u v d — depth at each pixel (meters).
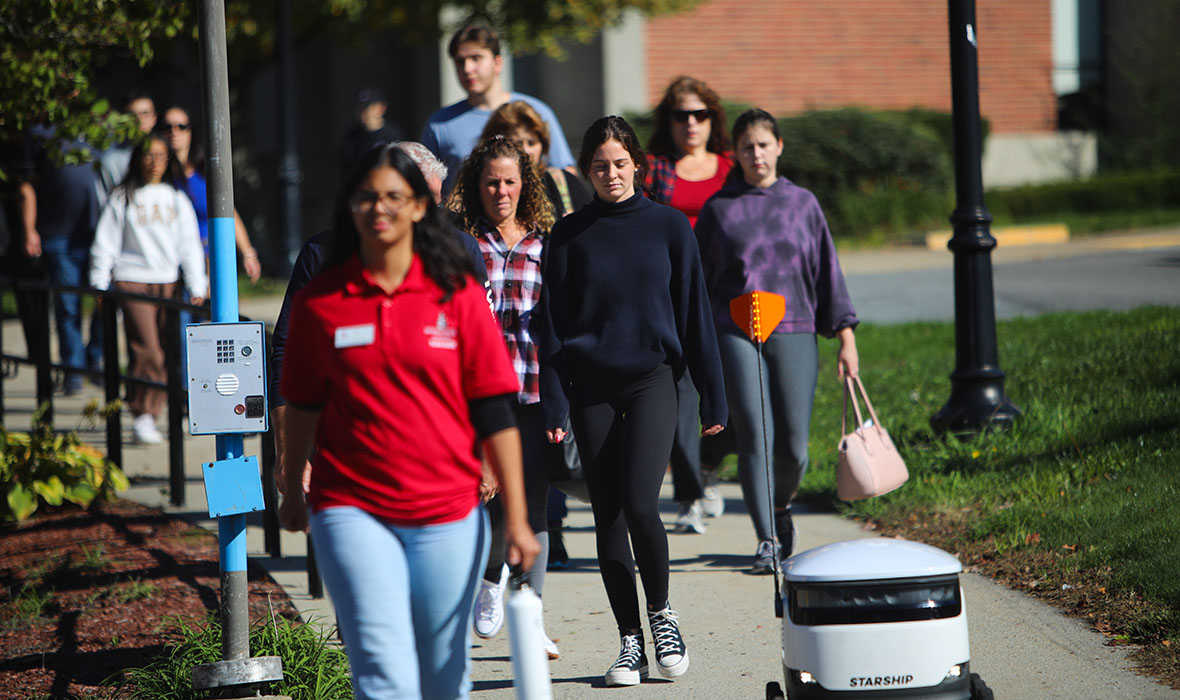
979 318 27.69
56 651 18.98
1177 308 39.09
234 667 15.95
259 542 26.30
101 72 73.81
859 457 20.94
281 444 16.56
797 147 77.00
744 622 19.83
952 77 27.97
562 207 22.94
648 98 82.31
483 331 12.58
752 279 21.80
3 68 24.52
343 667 17.14
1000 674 16.70
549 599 21.58
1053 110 89.81
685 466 23.55
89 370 34.22
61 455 27.80
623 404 17.48
